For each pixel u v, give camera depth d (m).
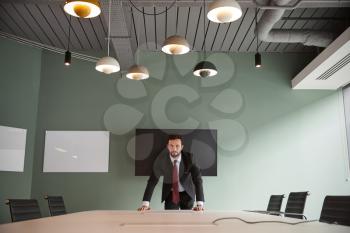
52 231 1.44
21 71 5.82
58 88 6.04
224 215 2.66
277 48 6.10
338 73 5.27
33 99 5.93
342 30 5.43
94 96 6.04
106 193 5.74
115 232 1.42
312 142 5.93
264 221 1.93
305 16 5.16
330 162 5.86
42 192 5.72
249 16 5.03
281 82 6.12
